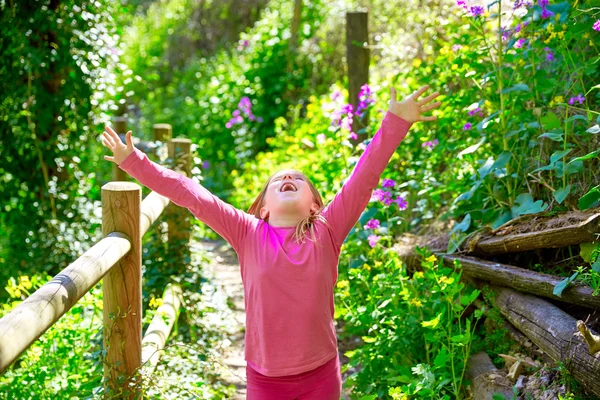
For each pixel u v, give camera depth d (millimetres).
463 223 3918
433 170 5340
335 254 2695
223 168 9891
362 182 2688
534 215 3672
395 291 3678
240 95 10562
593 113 3561
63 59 5398
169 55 15203
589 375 2639
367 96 5406
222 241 7715
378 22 8242
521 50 3896
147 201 3656
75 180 5777
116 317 2887
